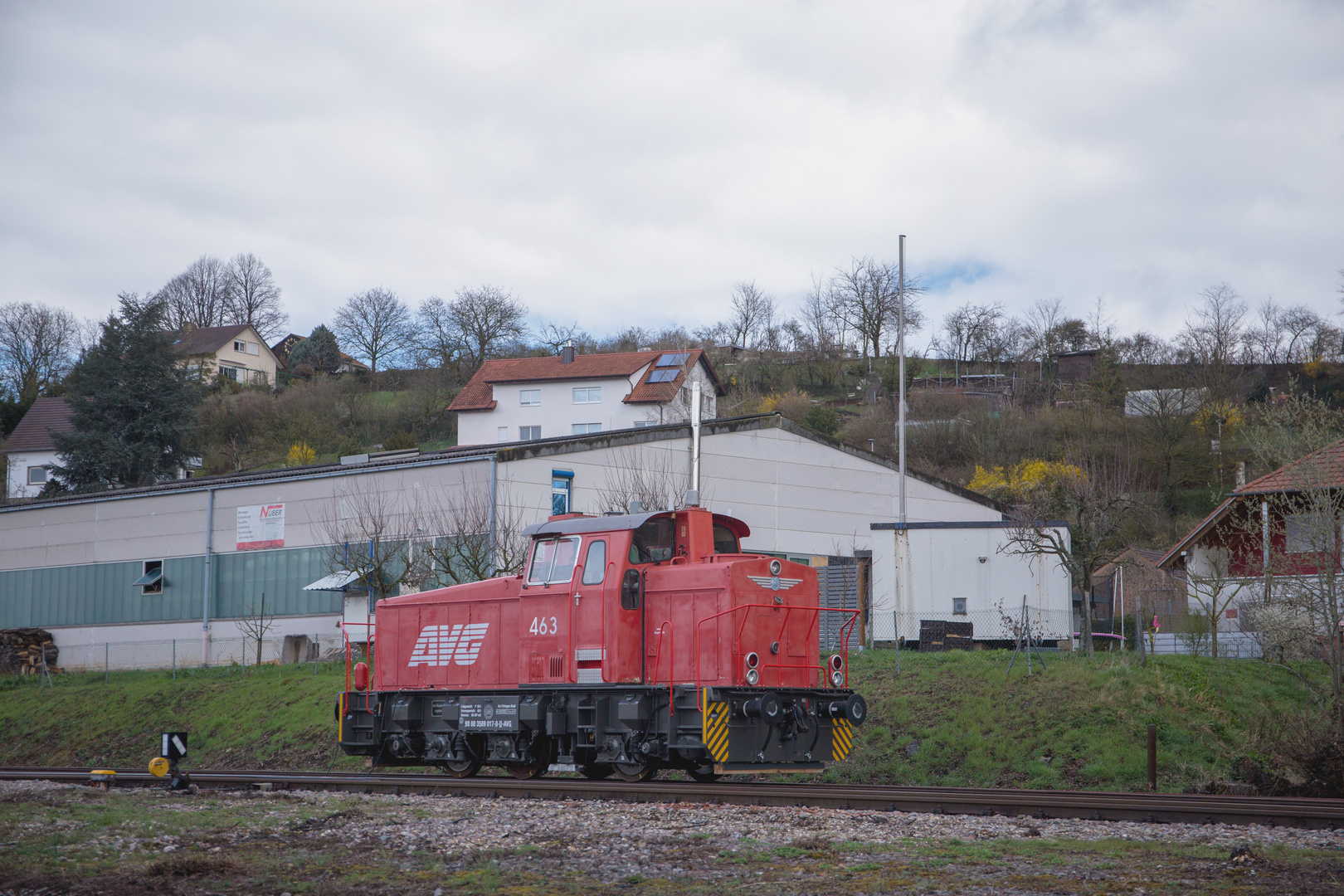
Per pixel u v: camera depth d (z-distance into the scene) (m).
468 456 32.72
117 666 41.59
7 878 8.86
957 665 23.78
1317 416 25.06
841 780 19.70
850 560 40.78
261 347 110.50
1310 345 80.75
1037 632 29.28
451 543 30.44
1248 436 25.84
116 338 71.12
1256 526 26.64
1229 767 18.62
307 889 8.62
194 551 40.28
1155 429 65.88
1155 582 42.16
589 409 73.44
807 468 40.75
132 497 42.28
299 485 37.62
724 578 15.65
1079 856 9.77
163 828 11.41
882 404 86.88
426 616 18.98
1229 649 27.48
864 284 101.38
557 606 16.81
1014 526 29.95
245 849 10.38
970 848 10.12
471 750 17.83
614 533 16.47
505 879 8.95
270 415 91.44
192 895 8.40
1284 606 23.23
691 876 8.98
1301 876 8.73
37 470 83.81
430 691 18.33
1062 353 93.56
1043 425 73.31
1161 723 19.89
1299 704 21.19
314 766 24.31
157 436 70.56
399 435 87.56
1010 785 18.81
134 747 28.55
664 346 108.50
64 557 44.12
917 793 14.12
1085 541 26.20
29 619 44.84
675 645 15.94
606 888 8.61
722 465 38.06
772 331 106.75
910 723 21.31
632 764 16.16
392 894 8.49
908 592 31.23
